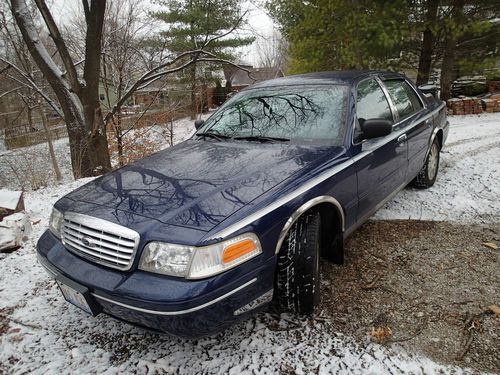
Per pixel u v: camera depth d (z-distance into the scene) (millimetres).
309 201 2176
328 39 9664
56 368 2061
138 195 2150
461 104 11484
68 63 6707
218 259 1733
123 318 1878
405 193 4297
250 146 2775
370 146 2822
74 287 1930
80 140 7457
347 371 1914
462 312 2301
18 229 3574
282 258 2105
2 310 2596
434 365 1919
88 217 2021
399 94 3742
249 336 2195
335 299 2490
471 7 9469
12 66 8297
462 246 3082
